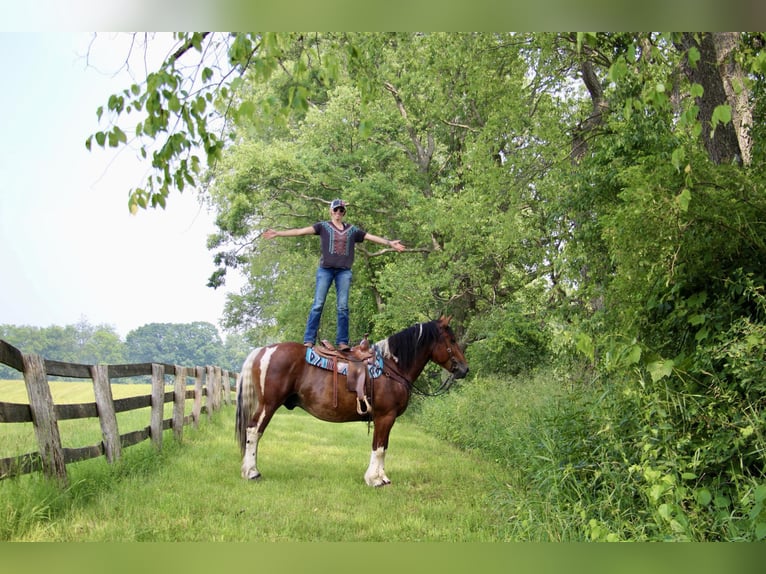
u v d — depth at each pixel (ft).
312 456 33.04
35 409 18.56
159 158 14.23
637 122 27.76
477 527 19.17
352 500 22.58
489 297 70.69
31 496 16.85
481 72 45.24
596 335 22.75
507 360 64.95
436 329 28.19
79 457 20.77
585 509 16.94
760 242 17.17
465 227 59.06
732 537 13.44
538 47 42.39
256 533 17.52
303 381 26.16
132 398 26.53
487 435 36.68
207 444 34.04
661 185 17.89
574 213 31.94
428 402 61.46
